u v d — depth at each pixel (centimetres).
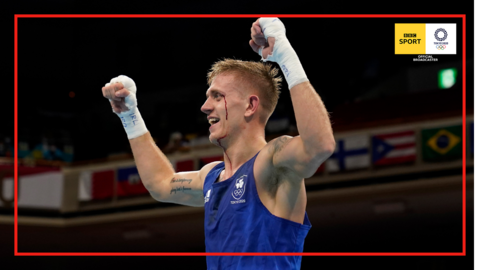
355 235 986
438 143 800
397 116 891
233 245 208
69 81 1577
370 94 1143
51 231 1080
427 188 802
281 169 211
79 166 1091
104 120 1499
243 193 212
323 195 874
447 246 935
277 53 215
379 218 901
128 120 281
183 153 1000
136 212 1018
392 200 842
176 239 1097
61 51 1588
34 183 1074
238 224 210
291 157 202
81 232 1091
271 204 212
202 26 1495
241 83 231
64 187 1088
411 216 877
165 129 1327
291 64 208
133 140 281
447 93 849
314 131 192
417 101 893
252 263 203
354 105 980
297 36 1338
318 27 1317
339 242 1024
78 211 1075
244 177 216
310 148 194
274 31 218
